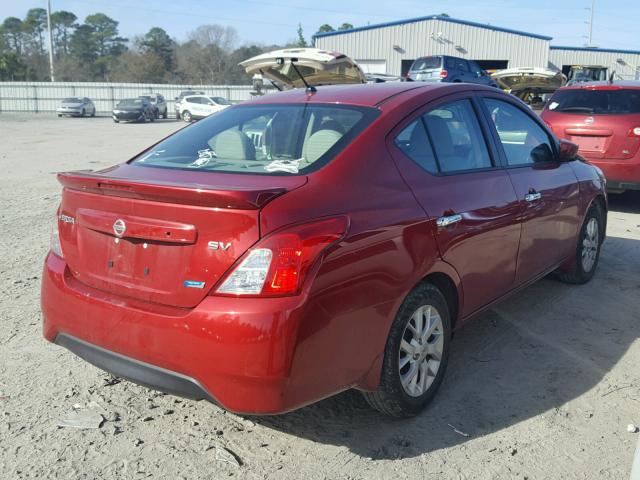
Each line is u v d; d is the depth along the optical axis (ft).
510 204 13.15
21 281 18.34
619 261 21.02
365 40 148.05
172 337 8.84
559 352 13.92
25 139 77.15
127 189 9.23
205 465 9.73
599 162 28.02
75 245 10.30
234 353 8.46
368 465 9.78
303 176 9.85
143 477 9.41
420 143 11.57
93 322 9.70
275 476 9.48
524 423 11.02
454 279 11.60
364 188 10.07
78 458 9.85
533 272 14.87
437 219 10.93
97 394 11.88
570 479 9.50
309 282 8.63
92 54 411.54
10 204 31.04
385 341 9.98
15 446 10.14
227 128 12.28
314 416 11.17
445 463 9.84
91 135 85.56
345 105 11.80
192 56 303.68
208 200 8.65
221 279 8.70
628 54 167.22
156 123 123.44
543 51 147.13
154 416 11.14
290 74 37.76
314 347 8.76
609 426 10.95
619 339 14.66
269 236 8.61
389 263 9.84
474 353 13.87
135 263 9.44
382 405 10.55
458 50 147.23
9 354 13.47
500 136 13.93
